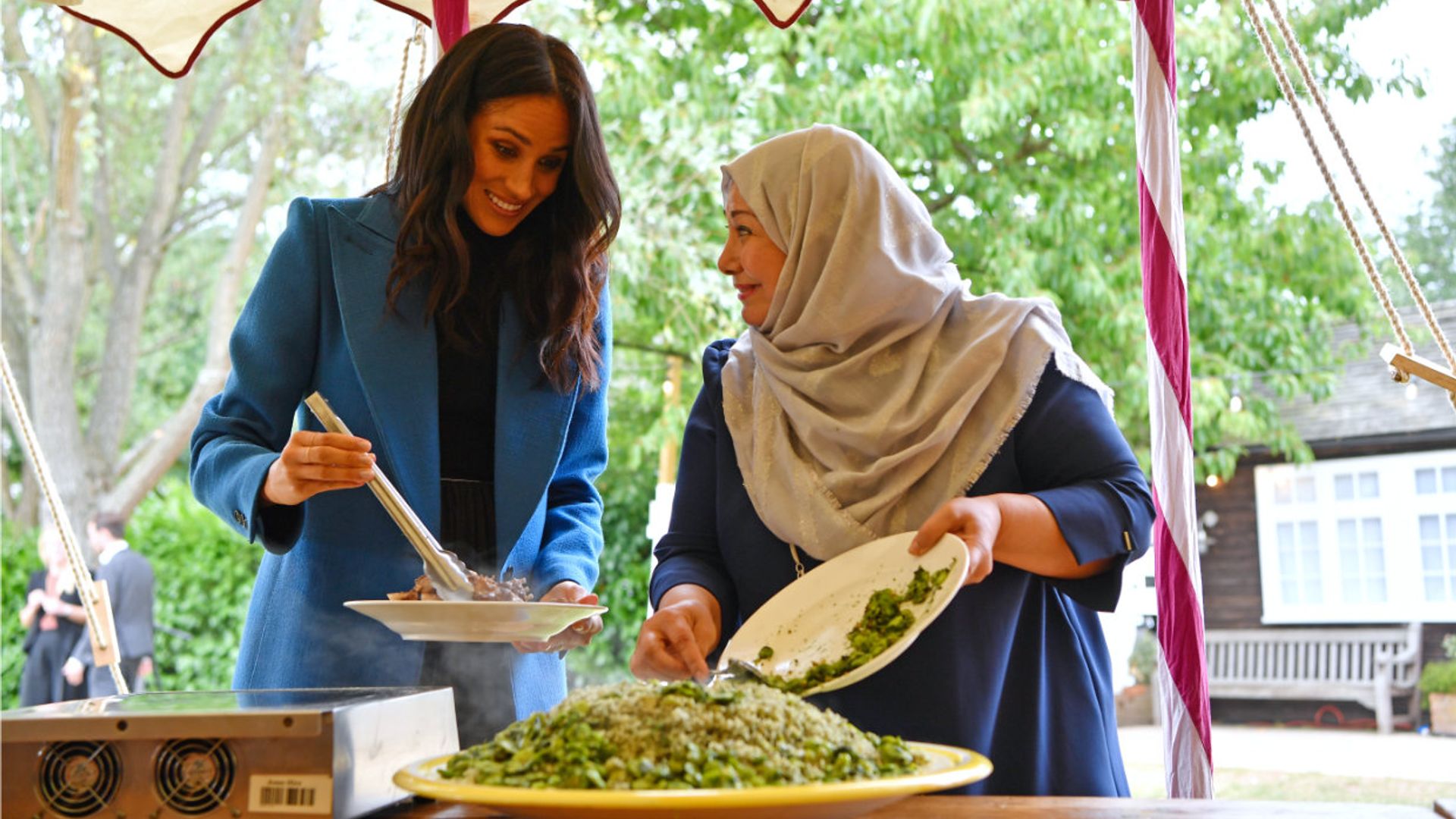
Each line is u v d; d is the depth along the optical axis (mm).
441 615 1369
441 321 1776
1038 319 1642
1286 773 7871
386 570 1714
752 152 1698
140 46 2389
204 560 8281
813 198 1631
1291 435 9867
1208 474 9453
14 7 10852
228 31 11156
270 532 1604
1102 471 1530
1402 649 10531
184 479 12523
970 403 1574
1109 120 7758
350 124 10414
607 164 1793
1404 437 10656
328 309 1771
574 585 1637
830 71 7707
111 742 1060
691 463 1765
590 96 1772
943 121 7762
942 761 1103
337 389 1760
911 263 1640
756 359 1742
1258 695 10875
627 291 7129
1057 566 1438
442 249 1717
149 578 6973
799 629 1438
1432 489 10695
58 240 10914
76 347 11555
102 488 11000
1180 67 8195
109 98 11242
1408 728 10258
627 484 8180
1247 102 8289
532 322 1797
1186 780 2055
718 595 1624
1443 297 9703
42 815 1055
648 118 7113
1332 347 10836
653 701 1058
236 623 8266
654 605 1621
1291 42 2223
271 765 1050
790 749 1032
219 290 10430
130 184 11680
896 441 1586
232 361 1752
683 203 7340
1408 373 1794
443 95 1715
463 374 1806
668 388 7086
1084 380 1608
